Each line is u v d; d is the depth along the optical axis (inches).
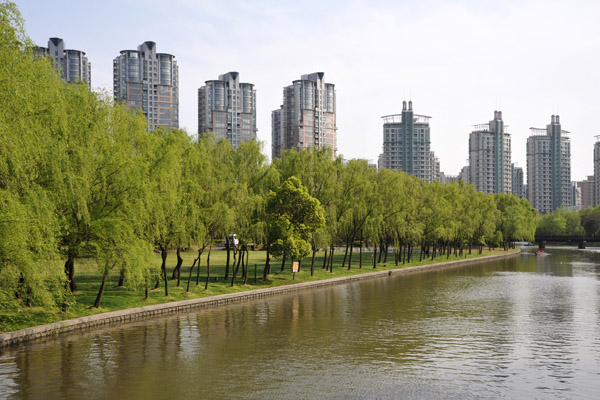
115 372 1155.3
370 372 1193.4
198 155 2276.1
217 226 2255.2
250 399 1002.7
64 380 1089.4
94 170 1561.3
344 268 3582.7
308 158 3142.2
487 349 1421.0
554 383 1126.4
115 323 1665.8
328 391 1056.8
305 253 2635.3
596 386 1107.3
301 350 1387.8
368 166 3853.3
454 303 2258.9
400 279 3294.8
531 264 4717.0
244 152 2738.7
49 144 1307.8
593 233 7741.1
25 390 1024.9
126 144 1729.8
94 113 1611.7
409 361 1290.6
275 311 1990.7
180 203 2031.3
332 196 3112.7
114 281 2281.0
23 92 1107.3
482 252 6353.3
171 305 1904.5
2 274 1242.6
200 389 1055.6
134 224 1669.5
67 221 1537.9
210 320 1771.7
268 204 2642.7
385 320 1836.9
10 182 1169.4
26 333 1375.5
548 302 2306.8
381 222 3629.4
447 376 1170.0
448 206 4699.8
